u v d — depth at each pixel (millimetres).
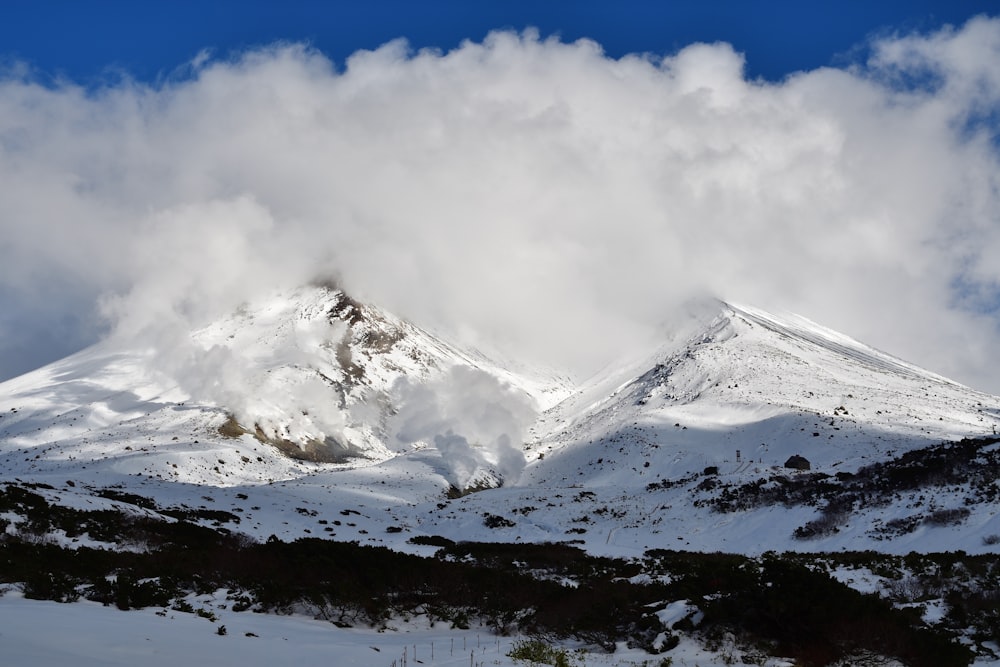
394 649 20828
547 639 23812
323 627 23750
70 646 15875
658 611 24250
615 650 22641
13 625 17016
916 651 19984
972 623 23109
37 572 23016
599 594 26094
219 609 23906
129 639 17359
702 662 20688
